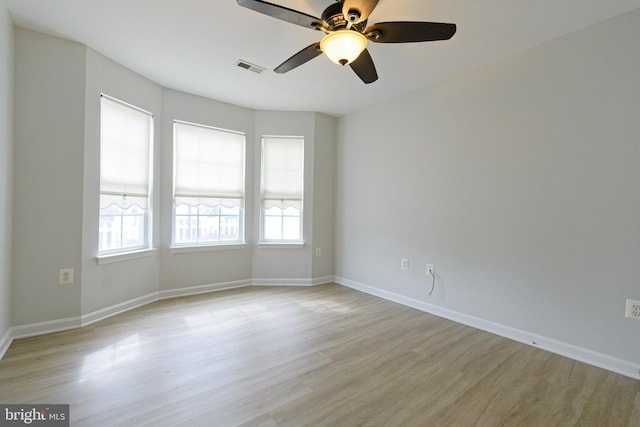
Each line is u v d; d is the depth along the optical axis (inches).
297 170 164.6
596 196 83.7
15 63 90.0
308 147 163.0
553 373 79.2
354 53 69.9
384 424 59.4
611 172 81.2
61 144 97.4
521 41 92.9
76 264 100.7
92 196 104.8
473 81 110.7
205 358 83.4
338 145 169.8
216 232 152.8
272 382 72.7
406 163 135.0
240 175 157.3
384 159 145.2
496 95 104.3
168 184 135.3
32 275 93.8
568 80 88.4
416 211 130.7
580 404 66.7
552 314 91.7
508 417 62.1
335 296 145.0
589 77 84.6
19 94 91.0
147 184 128.9
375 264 148.9
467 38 91.4
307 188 163.5
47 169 95.5
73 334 96.3
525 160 97.3
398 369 80.1
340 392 69.4
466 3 75.9
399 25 65.1
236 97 143.5
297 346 92.1
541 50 93.7
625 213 79.2
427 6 77.3
